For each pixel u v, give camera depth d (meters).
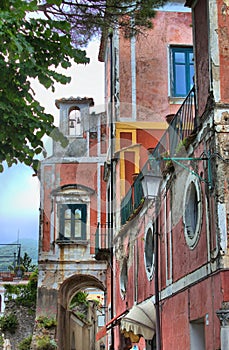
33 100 6.57
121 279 15.55
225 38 8.90
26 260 40.12
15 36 6.18
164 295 11.20
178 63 16.77
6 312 24.58
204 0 9.30
